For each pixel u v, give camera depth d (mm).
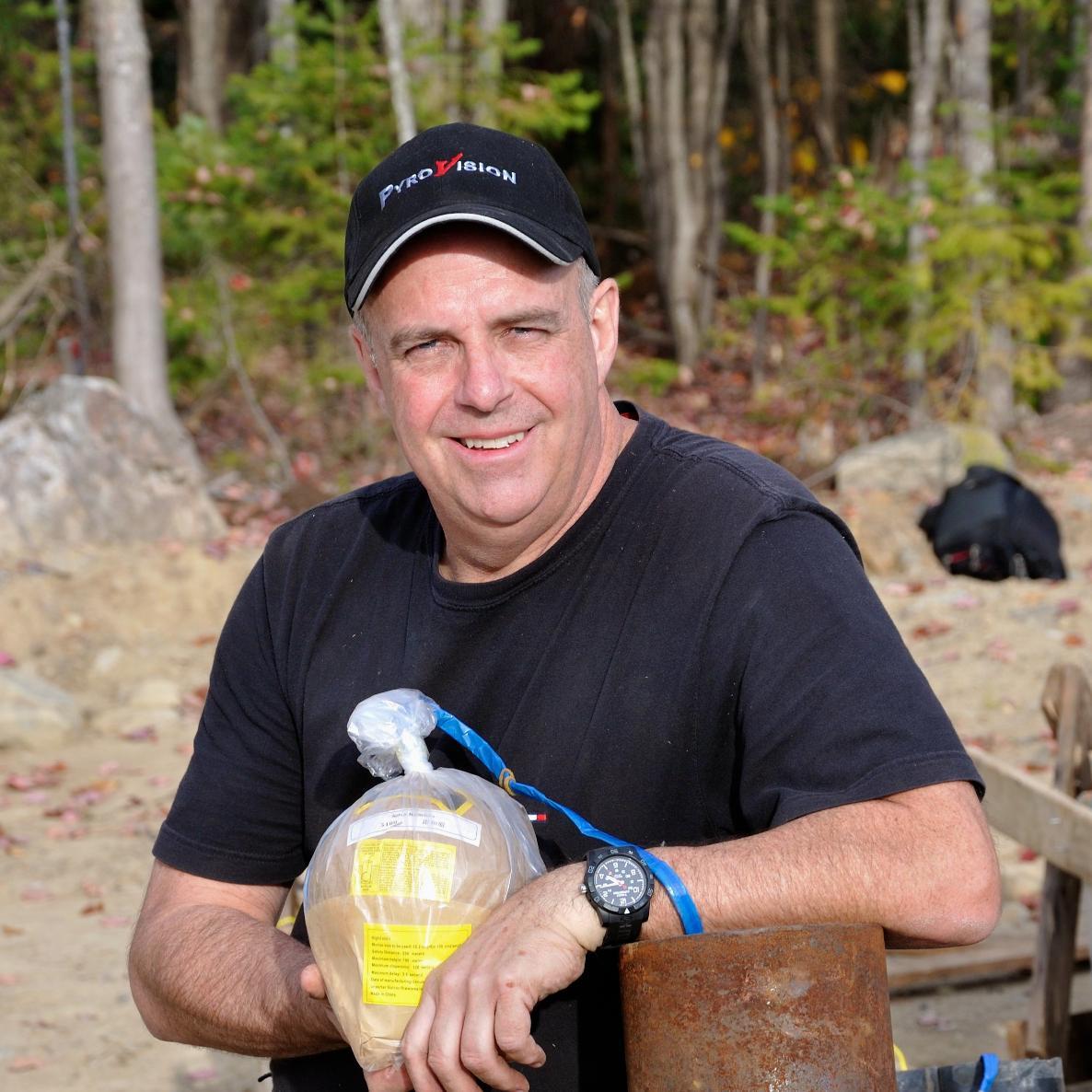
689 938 1582
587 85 26250
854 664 1768
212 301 13547
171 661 9414
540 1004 1854
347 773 2047
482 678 1947
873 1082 1578
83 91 17734
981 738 7512
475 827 1710
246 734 2164
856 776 1718
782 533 1874
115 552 10391
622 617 1899
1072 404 15789
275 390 14328
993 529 9828
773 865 1671
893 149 22109
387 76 13266
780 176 21938
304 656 2104
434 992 1623
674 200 20047
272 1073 2096
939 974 4961
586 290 1970
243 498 12508
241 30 22328
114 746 8297
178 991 2010
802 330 16734
